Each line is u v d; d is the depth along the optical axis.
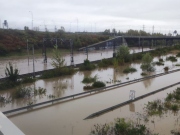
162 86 19.78
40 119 11.84
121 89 18.56
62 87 19.14
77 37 67.31
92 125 11.06
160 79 23.08
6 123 2.39
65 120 11.70
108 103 14.59
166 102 14.56
